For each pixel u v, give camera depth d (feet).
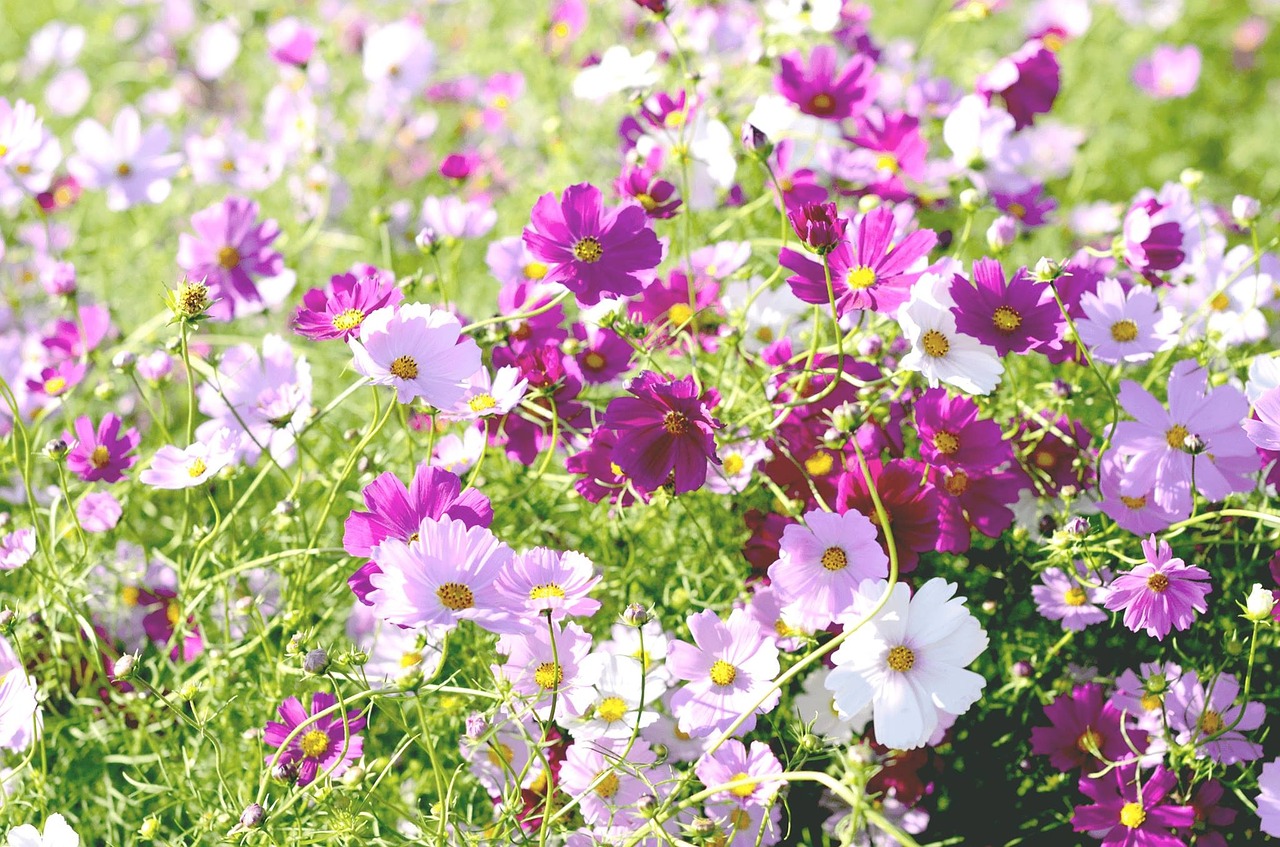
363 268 6.77
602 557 6.63
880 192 7.04
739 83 7.68
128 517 6.94
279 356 6.55
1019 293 6.19
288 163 8.14
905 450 6.59
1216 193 9.52
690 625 6.18
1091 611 6.33
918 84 7.66
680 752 6.28
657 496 6.29
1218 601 6.44
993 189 7.18
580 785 6.14
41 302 7.82
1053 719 6.32
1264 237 7.52
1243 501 6.52
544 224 6.22
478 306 7.73
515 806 6.00
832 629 6.20
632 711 6.15
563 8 8.34
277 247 7.81
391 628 6.40
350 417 7.23
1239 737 6.23
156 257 8.09
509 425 6.44
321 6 10.58
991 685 6.52
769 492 6.55
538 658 6.11
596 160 7.97
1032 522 6.48
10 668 6.13
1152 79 10.43
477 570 5.87
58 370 6.86
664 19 6.90
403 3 10.75
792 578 6.09
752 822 6.18
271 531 6.73
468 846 6.01
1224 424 6.29
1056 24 10.16
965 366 6.14
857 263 6.17
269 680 6.45
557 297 6.38
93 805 6.52
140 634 6.77
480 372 6.23
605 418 6.12
